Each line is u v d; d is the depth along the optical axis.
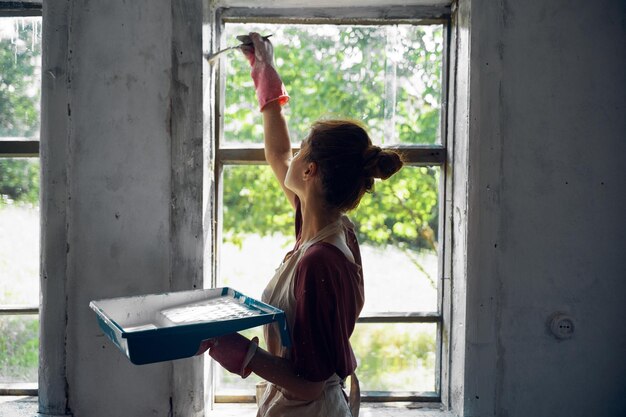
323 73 1.84
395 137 1.84
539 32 1.63
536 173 1.64
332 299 1.11
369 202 1.85
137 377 1.60
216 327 1.07
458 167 1.72
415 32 1.83
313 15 1.81
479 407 1.64
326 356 1.10
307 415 1.19
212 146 1.75
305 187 1.26
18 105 1.81
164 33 1.59
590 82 1.64
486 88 1.63
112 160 1.59
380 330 1.84
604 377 1.66
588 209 1.65
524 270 1.64
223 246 1.86
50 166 1.59
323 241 1.19
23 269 1.83
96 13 1.59
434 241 1.85
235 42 1.82
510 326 1.64
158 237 1.60
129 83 1.59
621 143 1.65
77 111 1.59
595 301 1.65
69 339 1.60
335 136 1.20
